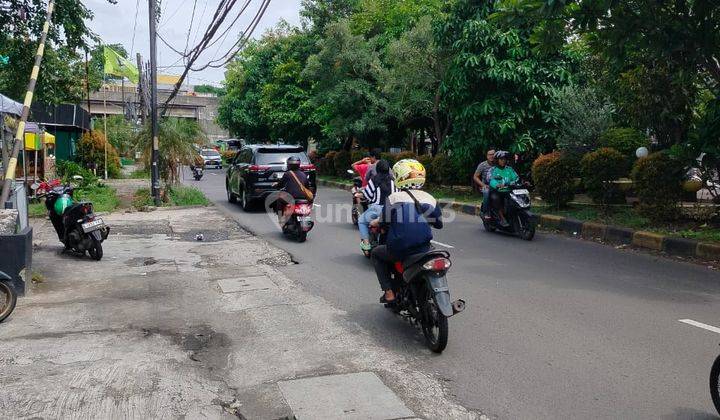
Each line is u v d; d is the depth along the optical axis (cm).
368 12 2714
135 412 397
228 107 4725
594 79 1536
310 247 1049
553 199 1370
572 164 1348
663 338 542
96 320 611
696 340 536
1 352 509
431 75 1966
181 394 425
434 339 525
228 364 488
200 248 1048
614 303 662
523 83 1568
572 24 966
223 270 863
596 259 924
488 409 404
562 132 1473
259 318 618
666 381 447
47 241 1132
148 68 2677
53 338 549
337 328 585
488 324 591
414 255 532
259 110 4106
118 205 1727
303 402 412
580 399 418
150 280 800
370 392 429
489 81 1627
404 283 572
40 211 1530
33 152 2159
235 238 1163
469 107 1623
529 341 539
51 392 426
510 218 1149
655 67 1238
